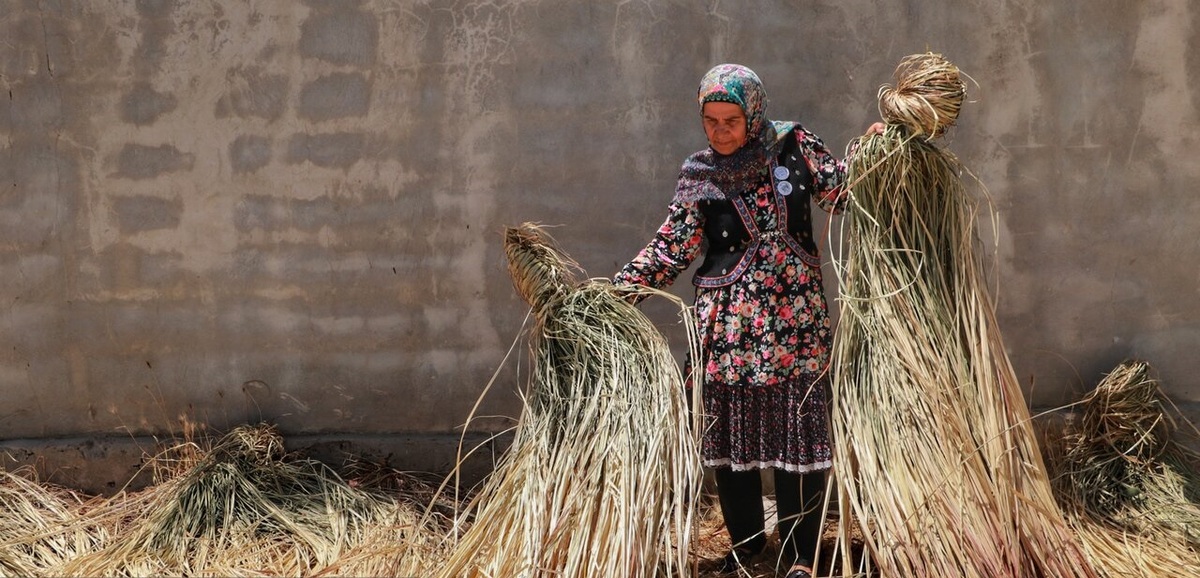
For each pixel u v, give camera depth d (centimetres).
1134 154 369
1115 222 373
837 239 373
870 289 304
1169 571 314
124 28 365
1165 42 364
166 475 380
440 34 366
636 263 313
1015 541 280
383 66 367
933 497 287
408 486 377
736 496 322
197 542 335
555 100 369
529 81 368
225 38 366
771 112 367
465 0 364
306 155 372
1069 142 369
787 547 325
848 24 363
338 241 377
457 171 373
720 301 306
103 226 375
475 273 379
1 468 382
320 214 375
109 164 372
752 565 331
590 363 306
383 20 365
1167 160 370
